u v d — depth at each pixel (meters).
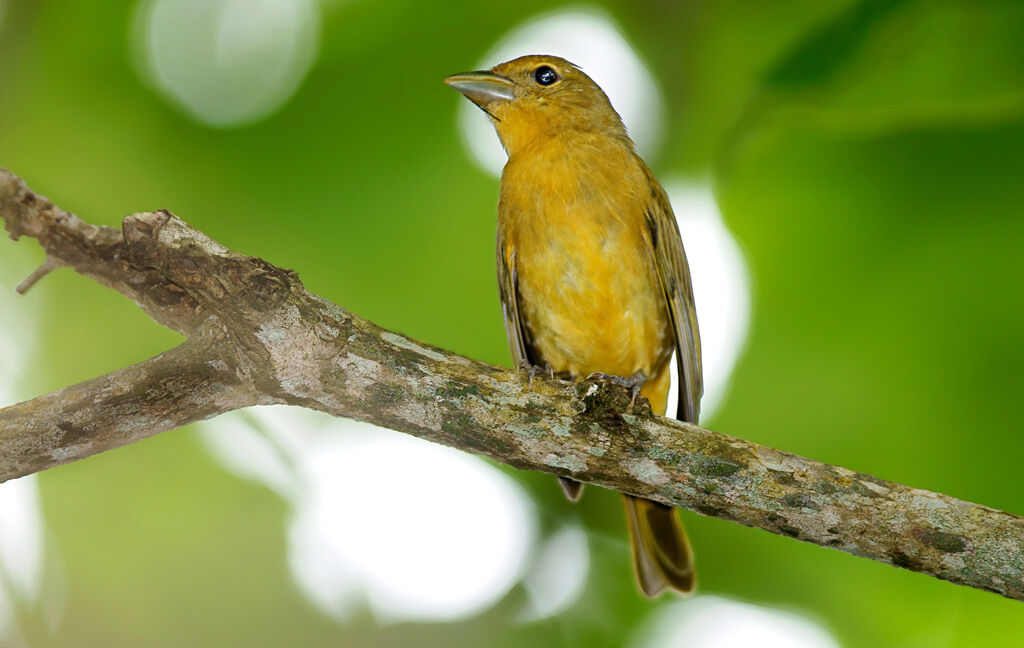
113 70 12.20
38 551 11.50
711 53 12.12
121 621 11.50
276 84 12.23
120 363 12.17
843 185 10.52
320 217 12.20
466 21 12.17
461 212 12.19
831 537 7.09
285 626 11.84
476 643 12.40
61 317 12.18
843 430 10.77
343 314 7.25
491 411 7.31
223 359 6.91
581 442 7.33
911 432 10.63
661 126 12.62
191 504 11.96
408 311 12.27
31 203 6.88
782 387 10.88
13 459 6.70
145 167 12.31
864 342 10.71
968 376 10.51
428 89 12.18
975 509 6.92
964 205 10.48
